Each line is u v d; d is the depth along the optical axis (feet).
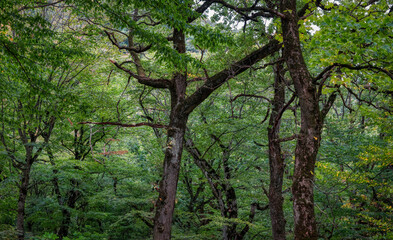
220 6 34.50
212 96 40.52
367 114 33.55
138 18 37.17
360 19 22.76
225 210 42.47
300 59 18.69
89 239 43.39
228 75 27.76
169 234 26.68
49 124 42.80
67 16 41.57
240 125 36.94
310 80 18.20
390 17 19.67
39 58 30.30
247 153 42.16
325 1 27.22
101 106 41.81
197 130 38.06
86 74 45.24
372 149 32.32
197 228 47.19
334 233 34.91
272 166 34.63
